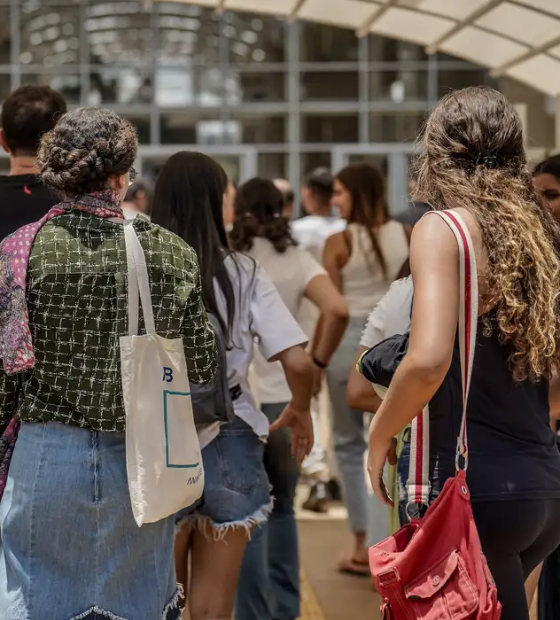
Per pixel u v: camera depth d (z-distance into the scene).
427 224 3.05
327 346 5.64
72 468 3.31
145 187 8.68
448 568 2.91
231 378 4.37
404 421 3.00
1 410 3.38
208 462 4.25
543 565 4.21
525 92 14.38
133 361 3.35
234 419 4.33
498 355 3.13
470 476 3.07
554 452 3.24
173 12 19.75
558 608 4.21
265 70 20.09
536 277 3.13
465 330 3.00
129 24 19.84
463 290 3.00
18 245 3.34
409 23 7.34
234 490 4.27
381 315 4.18
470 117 3.26
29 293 3.32
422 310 2.93
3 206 4.36
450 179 3.21
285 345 4.42
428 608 2.91
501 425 3.13
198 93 20.08
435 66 19.95
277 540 5.56
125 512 3.37
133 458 3.34
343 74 20.08
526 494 3.07
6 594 3.34
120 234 3.40
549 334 3.14
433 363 2.87
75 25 19.78
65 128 3.45
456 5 6.48
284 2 7.36
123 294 3.36
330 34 20.05
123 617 3.36
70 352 3.32
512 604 3.09
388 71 20.03
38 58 19.89
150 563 3.46
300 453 4.74
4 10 19.66
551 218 3.35
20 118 4.41
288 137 20.12
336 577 7.00
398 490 3.35
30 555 3.32
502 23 6.52
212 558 4.34
